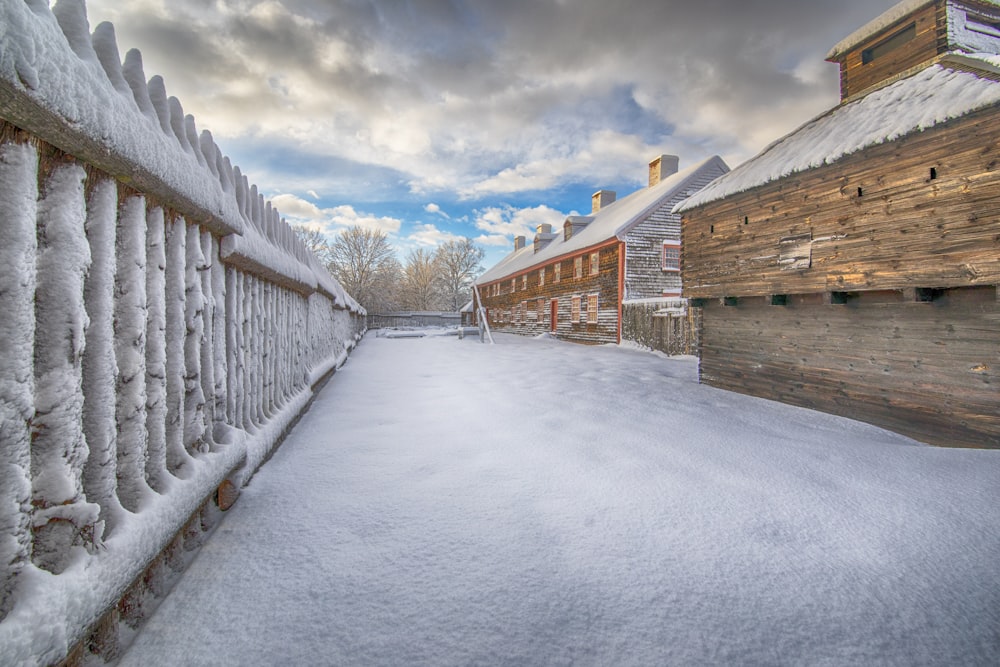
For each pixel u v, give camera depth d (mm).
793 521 2674
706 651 1681
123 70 1905
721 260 7445
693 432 4543
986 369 4293
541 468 3480
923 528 2602
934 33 6148
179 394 2188
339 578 2045
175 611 1800
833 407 5793
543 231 31609
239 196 3531
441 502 2859
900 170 4832
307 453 3803
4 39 1022
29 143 1243
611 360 11992
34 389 1290
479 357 12672
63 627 1206
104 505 1556
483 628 1753
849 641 1757
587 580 2076
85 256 1445
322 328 7605
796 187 6086
